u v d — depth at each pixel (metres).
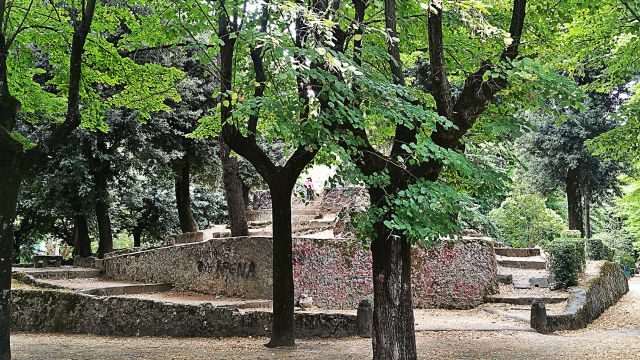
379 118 7.95
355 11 8.78
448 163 6.89
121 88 20.31
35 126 20.88
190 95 23.59
